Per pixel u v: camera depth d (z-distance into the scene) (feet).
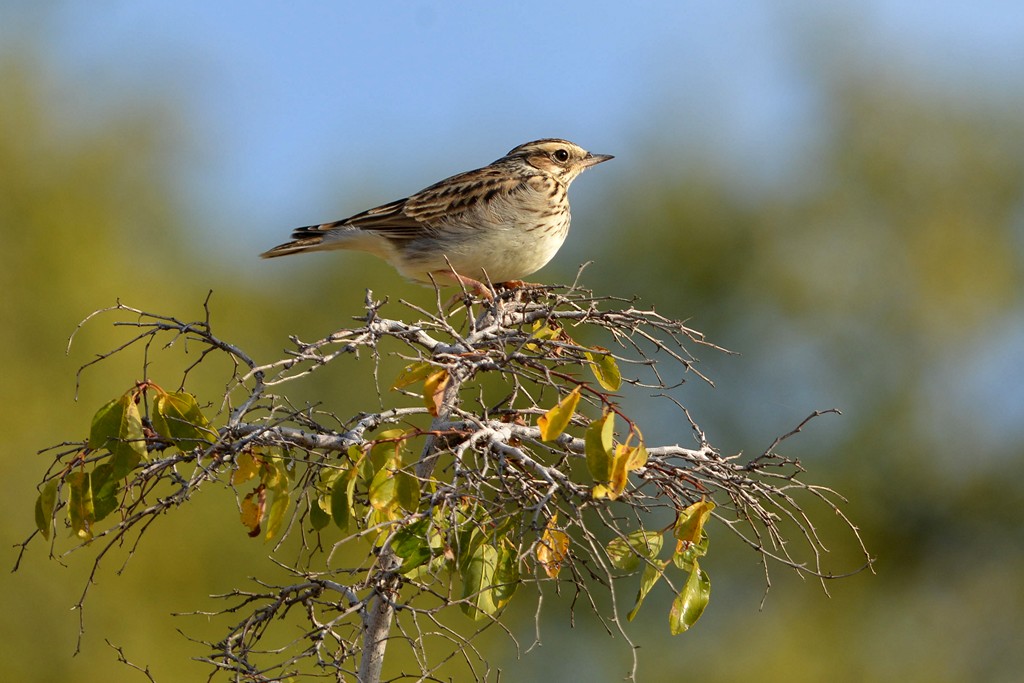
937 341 71.20
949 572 70.49
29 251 56.24
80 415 52.11
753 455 65.16
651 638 57.62
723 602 62.54
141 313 18.49
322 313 67.26
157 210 63.62
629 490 19.89
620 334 22.49
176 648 48.32
